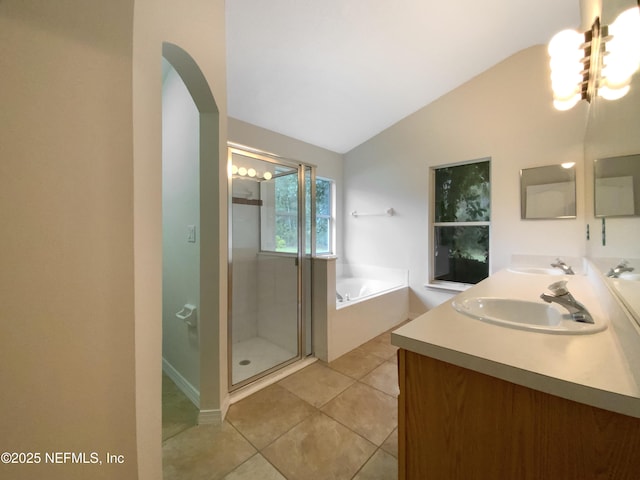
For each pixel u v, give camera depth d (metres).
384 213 3.60
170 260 2.15
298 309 2.45
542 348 0.75
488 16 2.07
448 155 3.04
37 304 0.65
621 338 0.78
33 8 0.63
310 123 3.19
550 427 0.63
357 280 3.76
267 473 1.29
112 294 0.78
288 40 2.04
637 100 0.83
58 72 0.67
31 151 0.63
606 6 1.11
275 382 2.06
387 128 3.54
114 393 0.79
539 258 2.48
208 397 1.64
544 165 2.47
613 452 0.56
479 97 2.82
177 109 2.00
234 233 2.40
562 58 1.60
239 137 2.89
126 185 0.81
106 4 0.77
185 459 1.37
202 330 1.65
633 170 0.88
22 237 0.62
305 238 2.48
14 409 0.62
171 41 1.14
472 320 1.00
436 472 0.80
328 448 1.43
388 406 1.77
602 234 1.33
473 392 0.73
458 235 3.12
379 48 2.25
